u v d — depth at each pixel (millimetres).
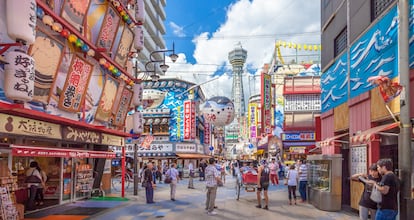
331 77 16062
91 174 16234
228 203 14992
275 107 37250
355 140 10188
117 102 16438
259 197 13555
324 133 17219
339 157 12586
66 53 11273
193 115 39031
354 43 12953
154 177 24672
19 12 7676
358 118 12305
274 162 26016
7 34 8102
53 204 13625
